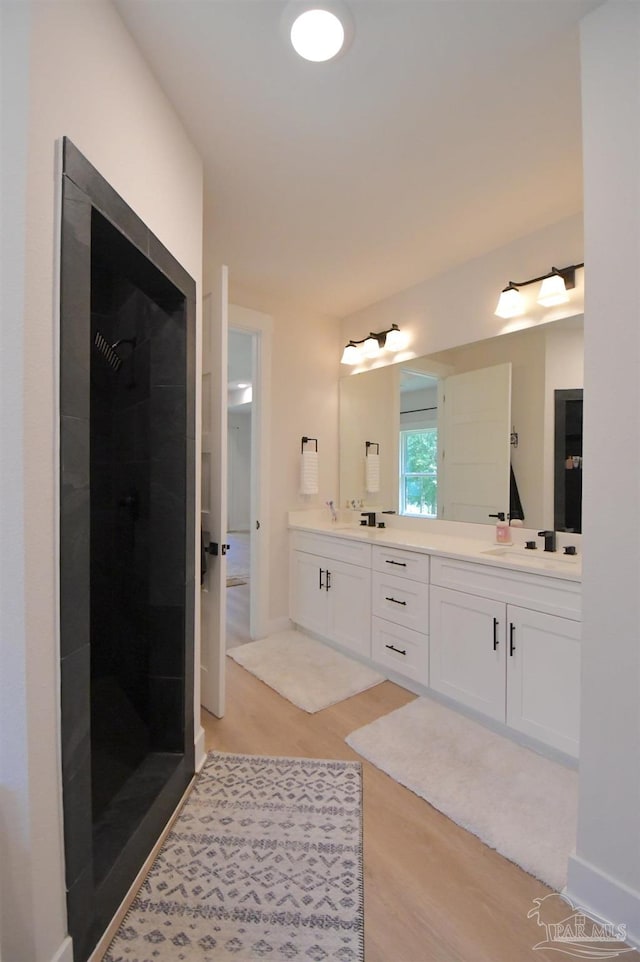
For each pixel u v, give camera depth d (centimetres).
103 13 109
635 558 109
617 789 113
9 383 84
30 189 85
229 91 144
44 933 90
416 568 237
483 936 112
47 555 91
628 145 108
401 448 310
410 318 304
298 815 152
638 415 108
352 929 114
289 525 334
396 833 145
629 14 108
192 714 171
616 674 113
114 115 114
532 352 234
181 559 163
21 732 86
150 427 166
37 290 87
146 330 173
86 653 103
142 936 112
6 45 83
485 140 168
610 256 112
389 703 230
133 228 121
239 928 114
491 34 124
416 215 219
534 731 184
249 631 336
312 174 188
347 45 125
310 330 345
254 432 319
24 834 86
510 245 244
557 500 224
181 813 153
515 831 145
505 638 195
